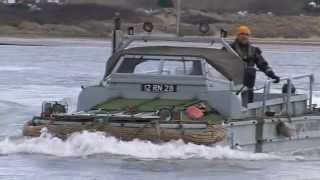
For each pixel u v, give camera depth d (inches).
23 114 2365.9
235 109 1551.4
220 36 1649.9
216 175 1393.9
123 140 1450.5
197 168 1424.7
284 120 1614.2
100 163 1433.3
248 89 1633.9
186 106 1533.0
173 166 1427.2
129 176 1357.0
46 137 1483.8
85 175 1355.8
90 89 1608.0
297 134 1648.6
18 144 1515.7
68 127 1473.9
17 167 1407.5
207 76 1577.3
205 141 1432.1
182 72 1595.7
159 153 1438.2
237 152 1487.5
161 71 1603.1
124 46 1660.9
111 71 1636.3
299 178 1403.8
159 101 1579.7
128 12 3789.4
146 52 1616.6
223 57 1619.1
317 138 1704.0
